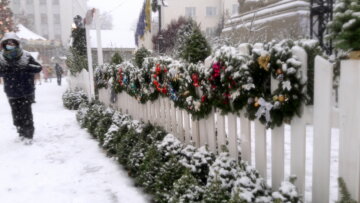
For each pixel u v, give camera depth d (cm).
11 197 347
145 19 946
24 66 542
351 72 183
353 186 190
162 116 442
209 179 259
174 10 3033
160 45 1508
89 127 600
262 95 236
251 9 1226
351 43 179
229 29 1266
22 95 549
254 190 225
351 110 185
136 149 382
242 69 239
